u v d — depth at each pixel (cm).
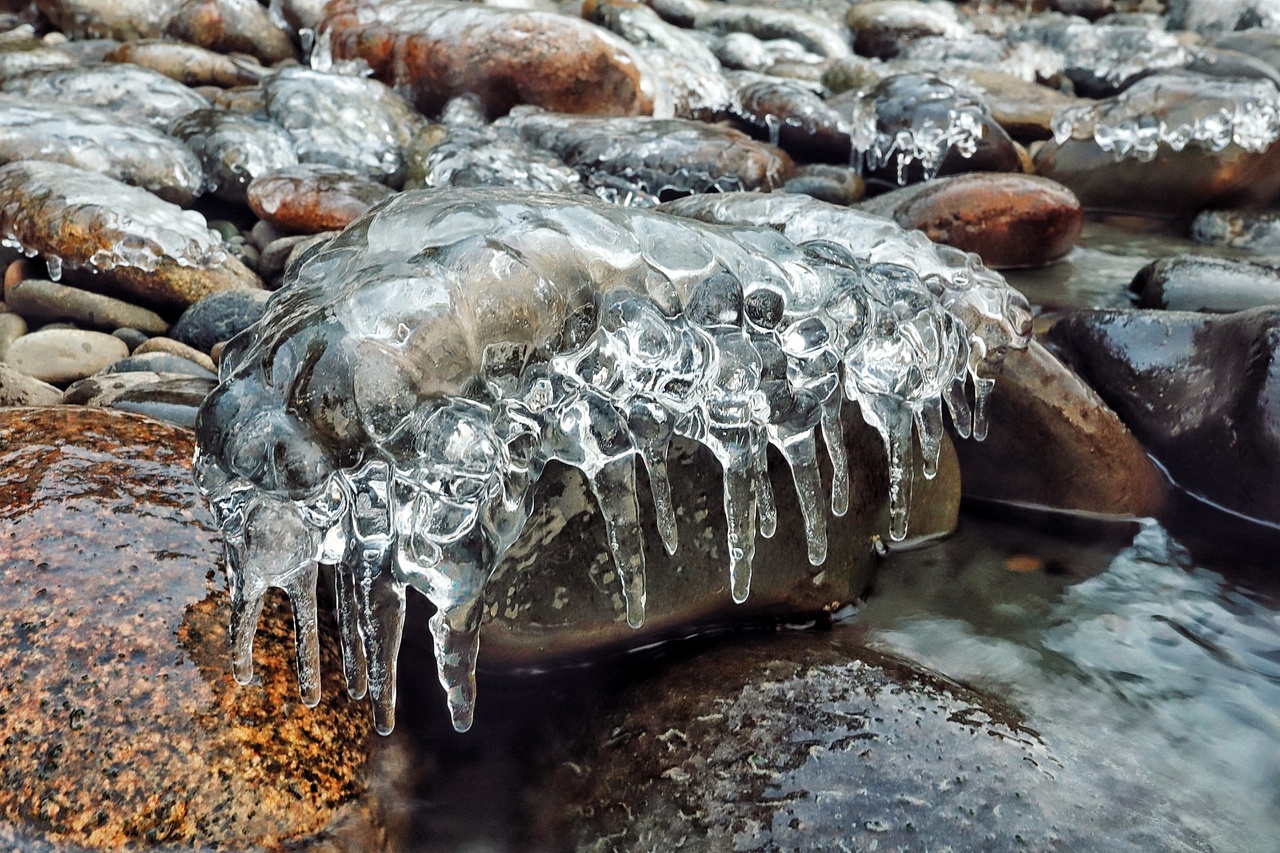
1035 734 101
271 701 97
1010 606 115
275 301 97
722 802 96
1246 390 126
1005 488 126
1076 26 396
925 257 119
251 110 204
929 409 113
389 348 92
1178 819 96
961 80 275
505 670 106
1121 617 114
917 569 118
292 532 93
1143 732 103
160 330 143
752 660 105
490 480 95
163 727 95
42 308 142
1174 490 130
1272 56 350
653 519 106
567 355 98
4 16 280
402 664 105
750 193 128
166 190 169
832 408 107
